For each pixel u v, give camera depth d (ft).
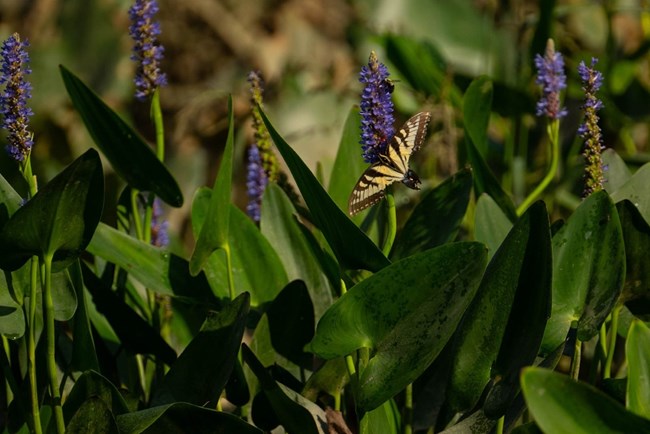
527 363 6.86
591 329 6.97
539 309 6.84
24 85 7.00
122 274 7.75
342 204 7.74
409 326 6.84
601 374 7.26
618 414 6.45
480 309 6.89
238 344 7.02
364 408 6.95
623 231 7.06
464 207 7.43
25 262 6.93
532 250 6.81
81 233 6.90
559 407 6.45
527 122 9.39
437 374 7.42
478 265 6.73
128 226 7.84
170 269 7.54
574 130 9.52
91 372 6.93
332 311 6.83
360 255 6.97
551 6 9.02
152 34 7.54
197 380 7.11
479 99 8.07
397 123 10.11
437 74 9.23
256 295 7.62
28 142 7.02
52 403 6.93
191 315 7.80
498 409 6.88
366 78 6.96
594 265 7.02
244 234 7.57
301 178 6.88
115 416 6.91
